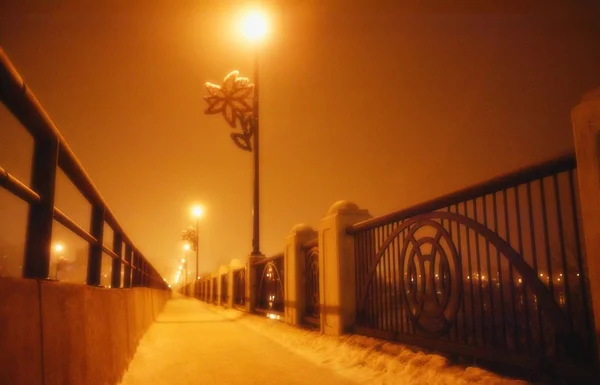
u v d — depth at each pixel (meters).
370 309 7.62
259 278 15.62
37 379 2.32
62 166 3.53
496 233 4.58
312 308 10.00
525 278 4.18
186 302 34.44
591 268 3.39
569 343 3.73
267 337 9.80
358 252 8.13
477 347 4.73
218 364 6.54
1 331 1.93
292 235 10.93
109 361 4.52
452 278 5.68
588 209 3.43
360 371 5.66
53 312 2.65
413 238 6.19
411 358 5.42
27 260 2.99
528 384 3.91
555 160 3.84
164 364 6.57
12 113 2.63
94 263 5.14
